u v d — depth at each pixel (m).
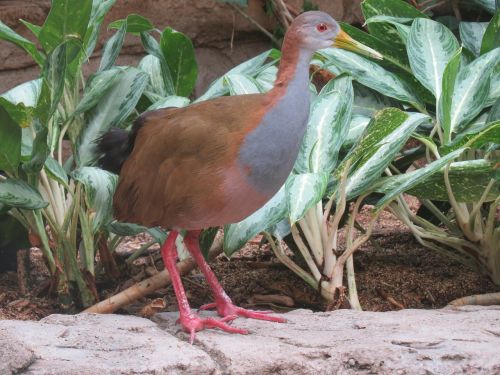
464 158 8.21
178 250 7.99
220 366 5.71
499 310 6.81
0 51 11.28
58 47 7.31
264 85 8.71
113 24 9.34
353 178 7.49
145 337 5.96
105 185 7.37
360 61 8.58
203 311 6.95
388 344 5.82
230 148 6.00
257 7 12.33
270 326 6.41
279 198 7.24
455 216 7.97
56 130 8.11
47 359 5.49
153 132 6.45
